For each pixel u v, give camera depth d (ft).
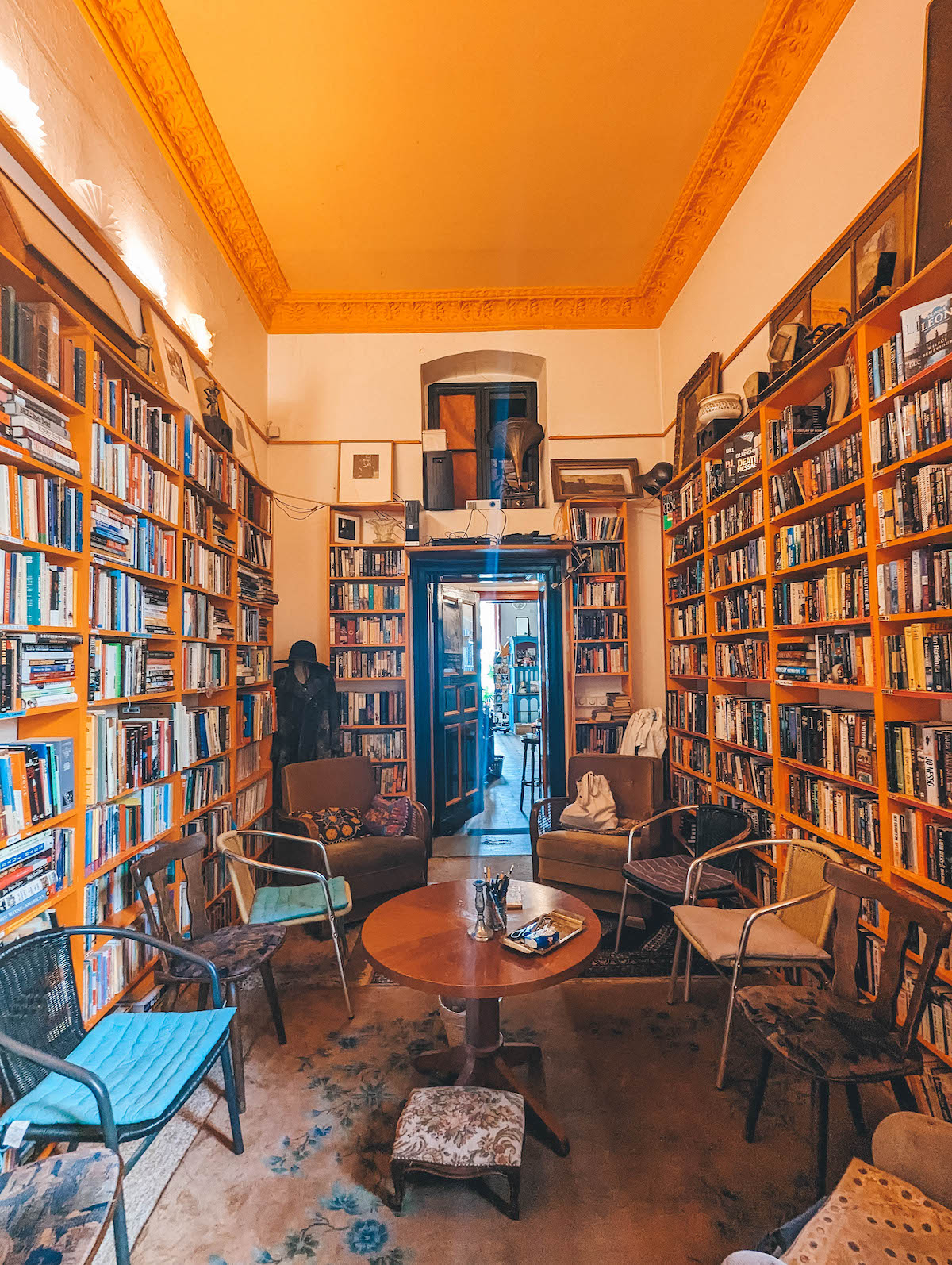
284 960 10.38
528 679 35.88
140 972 7.57
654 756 14.33
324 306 15.79
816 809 8.52
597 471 15.99
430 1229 5.26
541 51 9.30
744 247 11.43
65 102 7.52
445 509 16.08
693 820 13.41
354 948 10.85
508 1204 5.39
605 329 16.35
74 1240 3.62
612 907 11.40
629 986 9.38
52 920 6.07
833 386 7.80
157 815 8.49
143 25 8.59
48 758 6.03
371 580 15.56
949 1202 3.75
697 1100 6.82
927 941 5.44
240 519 12.53
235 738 11.69
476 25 8.91
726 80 9.86
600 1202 5.51
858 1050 5.47
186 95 9.76
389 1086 7.08
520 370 17.13
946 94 6.21
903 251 7.11
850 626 8.47
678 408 14.56
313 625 15.81
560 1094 6.91
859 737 7.48
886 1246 3.47
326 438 16.07
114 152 8.71
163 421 8.96
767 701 10.05
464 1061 7.18
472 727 19.16
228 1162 5.98
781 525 9.46
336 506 15.43
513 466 16.61
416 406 16.20
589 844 11.54
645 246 14.07
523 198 12.44
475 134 10.83
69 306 6.68
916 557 6.31
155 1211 5.44
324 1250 5.09
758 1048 7.77
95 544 6.93
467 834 17.67
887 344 6.72
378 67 9.51
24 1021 5.09
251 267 14.03
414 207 12.65
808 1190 5.61
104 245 7.74
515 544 15.12
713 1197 5.56
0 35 6.34
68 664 6.42
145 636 8.25
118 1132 4.57
